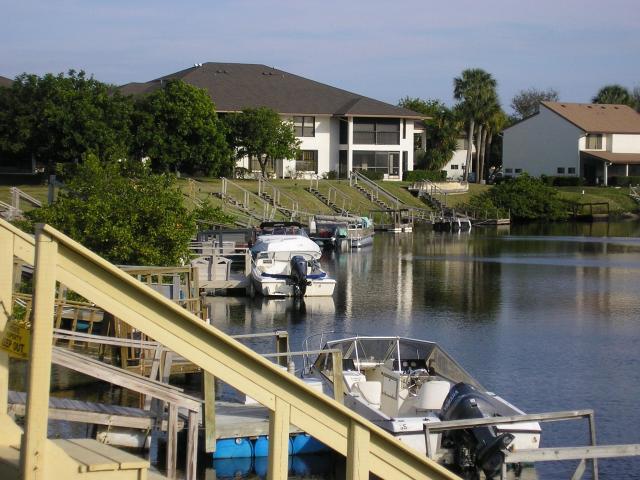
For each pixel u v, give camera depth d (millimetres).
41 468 6348
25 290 25781
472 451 17531
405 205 101562
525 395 26109
